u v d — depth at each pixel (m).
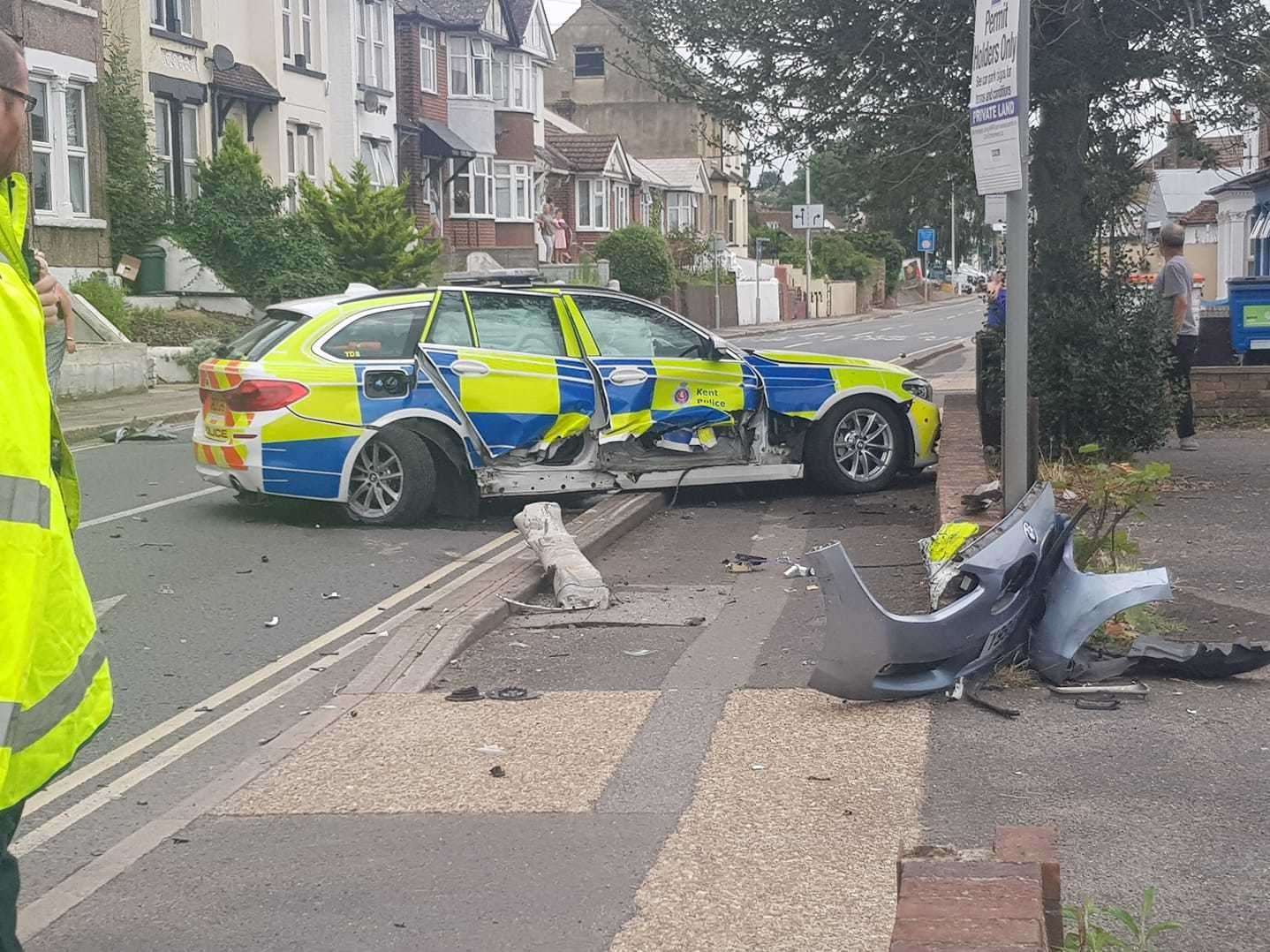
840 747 5.57
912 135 12.62
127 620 8.30
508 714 6.19
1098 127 12.68
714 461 11.62
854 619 5.87
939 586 6.33
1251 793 4.98
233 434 10.72
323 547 10.35
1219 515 9.66
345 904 4.38
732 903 4.27
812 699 6.20
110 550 10.25
